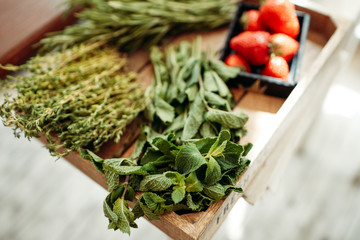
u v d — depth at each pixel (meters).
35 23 0.49
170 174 0.30
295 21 0.40
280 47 0.39
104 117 0.36
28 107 0.35
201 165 0.31
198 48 0.45
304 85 0.37
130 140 0.39
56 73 0.40
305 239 0.57
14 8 0.50
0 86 0.38
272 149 0.41
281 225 0.58
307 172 0.63
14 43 0.47
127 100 0.40
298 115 0.43
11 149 0.68
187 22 0.48
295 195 0.61
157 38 0.47
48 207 0.62
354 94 0.70
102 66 0.42
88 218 0.61
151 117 0.38
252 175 0.37
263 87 0.40
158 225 0.34
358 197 0.60
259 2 0.46
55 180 0.65
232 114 0.35
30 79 0.39
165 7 0.47
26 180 0.65
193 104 0.37
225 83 0.41
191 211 0.31
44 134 0.36
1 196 0.63
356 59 0.73
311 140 0.66
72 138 0.36
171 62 0.43
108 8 0.47
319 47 0.45
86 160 0.35
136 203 0.31
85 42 0.47
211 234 0.34
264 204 0.60
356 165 0.63
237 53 0.42
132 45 0.47
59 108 0.35
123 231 0.30
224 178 0.32
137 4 0.47
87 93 0.38
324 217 0.59
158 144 0.32
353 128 0.67
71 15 0.51
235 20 0.43
